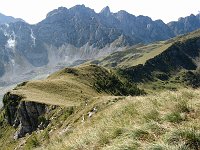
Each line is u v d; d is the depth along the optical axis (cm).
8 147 12056
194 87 1439
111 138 1141
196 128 972
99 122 1544
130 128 1101
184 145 871
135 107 1418
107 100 5266
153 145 888
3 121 14425
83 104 6562
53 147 1487
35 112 11869
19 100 13512
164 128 1023
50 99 12900
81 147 1194
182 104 1171
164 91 1473
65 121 6341
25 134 11969
